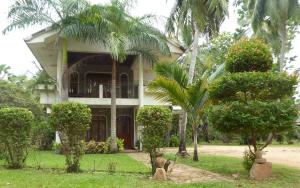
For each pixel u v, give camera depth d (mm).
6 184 8969
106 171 11734
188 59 29625
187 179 10586
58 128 11211
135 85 28500
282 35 25016
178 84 15586
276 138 41344
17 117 11969
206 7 19719
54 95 25906
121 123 28219
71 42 24062
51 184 8969
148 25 22531
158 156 10922
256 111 10734
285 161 16953
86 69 28094
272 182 10016
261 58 11742
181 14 20891
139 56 25109
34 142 17938
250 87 10961
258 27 25391
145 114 10812
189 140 36906
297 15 23859
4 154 12562
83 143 11508
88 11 20938
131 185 8984
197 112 16031
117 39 20672
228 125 11086
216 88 11469
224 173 12180
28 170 11695
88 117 11398
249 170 11875
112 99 23844
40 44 23094
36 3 21109
